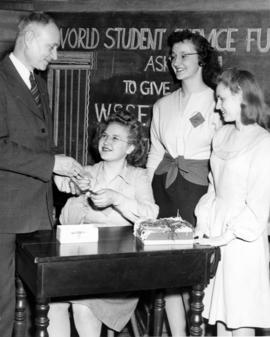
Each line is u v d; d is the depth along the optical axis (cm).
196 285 285
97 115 432
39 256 258
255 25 397
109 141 331
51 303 310
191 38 360
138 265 271
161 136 374
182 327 357
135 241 291
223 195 313
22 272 285
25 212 318
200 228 320
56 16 432
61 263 259
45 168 311
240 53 401
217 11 403
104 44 427
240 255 305
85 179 318
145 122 423
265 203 300
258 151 302
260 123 317
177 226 289
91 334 315
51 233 308
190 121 362
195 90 367
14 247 321
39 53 316
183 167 362
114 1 422
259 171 299
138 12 418
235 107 308
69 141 438
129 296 328
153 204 328
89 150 436
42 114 334
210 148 362
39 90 336
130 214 320
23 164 308
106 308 318
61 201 432
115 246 280
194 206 360
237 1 398
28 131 318
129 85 425
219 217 312
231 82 306
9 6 433
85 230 286
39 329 268
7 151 306
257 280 307
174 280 278
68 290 262
